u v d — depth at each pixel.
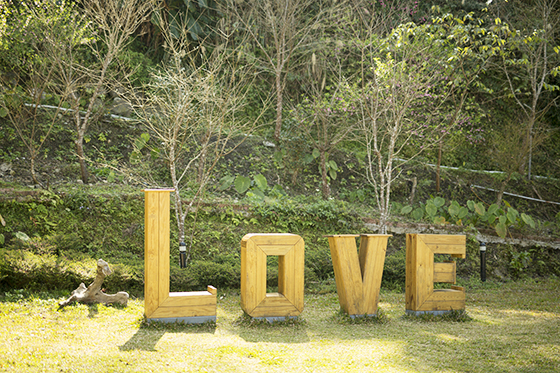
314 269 8.01
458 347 4.16
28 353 3.47
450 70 9.81
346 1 11.91
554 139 14.48
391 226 9.68
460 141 13.02
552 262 9.97
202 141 9.22
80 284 5.52
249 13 12.17
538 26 12.65
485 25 13.15
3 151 8.62
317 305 6.41
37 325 4.45
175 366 3.36
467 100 13.63
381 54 10.42
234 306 6.14
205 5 12.27
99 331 4.41
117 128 10.26
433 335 4.71
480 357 3.80
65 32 8.52
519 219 10.30
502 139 12.09
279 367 3.47
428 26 9.10
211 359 3.60
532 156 13.82
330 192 11.19
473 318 5.72
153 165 9.90
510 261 9.68
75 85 8.68
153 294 4.82
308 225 9.25
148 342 4.08
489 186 12.26
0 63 9.48
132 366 3.31
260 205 9.12
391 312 6.14
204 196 9.16
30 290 5.68
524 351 3.98
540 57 12.40
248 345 4.12
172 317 4.88
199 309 5.00
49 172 8.70
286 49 12.28
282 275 5.35
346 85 10.34
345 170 11.83
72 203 7.55
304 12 12.95
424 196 11.54
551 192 12.72
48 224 7.13
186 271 6.82
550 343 4.29
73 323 4.65
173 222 8.23
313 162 11.73
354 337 4.62
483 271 8.87
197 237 8.16
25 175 8.41
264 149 11.45
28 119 9.13
